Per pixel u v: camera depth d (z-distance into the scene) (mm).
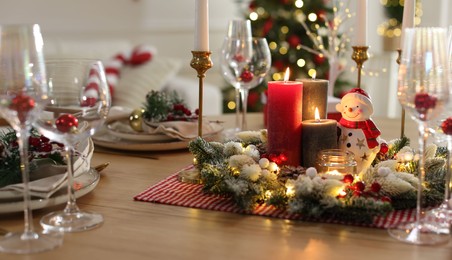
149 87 3281
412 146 1511
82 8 3639
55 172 1170
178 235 1033
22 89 991
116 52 3496
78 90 1054
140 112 1534
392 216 1090
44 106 1030
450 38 1225
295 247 993
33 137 1200
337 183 1073
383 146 1261
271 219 1092
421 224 1044
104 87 1066
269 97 1203
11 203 1071
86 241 1012
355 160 1217
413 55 992
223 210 1125
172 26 4020
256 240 1016
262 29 3213
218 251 981
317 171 1184
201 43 1319
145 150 1477
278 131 1198
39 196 1092
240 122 1827
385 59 3797
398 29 3695
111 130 1529
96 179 1204
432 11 3619
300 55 3178
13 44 991
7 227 1062
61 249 987
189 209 1135
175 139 1510
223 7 4176
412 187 1109
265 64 1664
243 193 1106
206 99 3350
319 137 1190
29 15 3451
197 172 1256
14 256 965
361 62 1470
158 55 3988
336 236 1027
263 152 1257
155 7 3930
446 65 989
